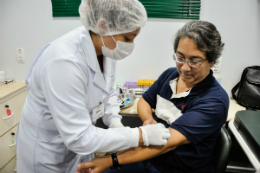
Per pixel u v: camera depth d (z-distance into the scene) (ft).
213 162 3.24
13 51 5.82
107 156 2.73
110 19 2.39
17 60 5.90
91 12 2.40
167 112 3.32
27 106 3.01
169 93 3.38
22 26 5.55
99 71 2.84
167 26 5.30
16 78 6.13
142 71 5.86
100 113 3.30
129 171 3.40
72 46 2.46
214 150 3.28
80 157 3.68
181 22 5.22
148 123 3.30
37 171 3.21
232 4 4.91
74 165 3.63
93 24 2.49
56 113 2.23
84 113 2.38
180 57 2.64
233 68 5.47
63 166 3.38
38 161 3.10
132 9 2.40
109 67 3.36
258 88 4.91
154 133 2.49
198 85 2.89
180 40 2.56
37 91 2.70
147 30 5.40
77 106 2.26
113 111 3.84
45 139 3.01
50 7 5.31
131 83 5.80
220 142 3.15
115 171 3.43
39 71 2.49
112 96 3.96
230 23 5.08
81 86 2.36
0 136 4.84
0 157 4.94
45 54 2.47
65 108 2.20
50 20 5.44
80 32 2.68
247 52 5.28
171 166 3.09
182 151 2.96
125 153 2.70
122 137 2.40
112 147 2.41
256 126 3.01
